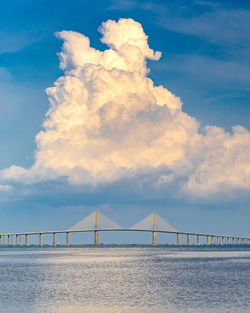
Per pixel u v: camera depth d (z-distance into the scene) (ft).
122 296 257.34
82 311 215.10
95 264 507.30
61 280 335.67
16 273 391.86
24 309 219.00
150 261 568.41
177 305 228.02
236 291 273.75
